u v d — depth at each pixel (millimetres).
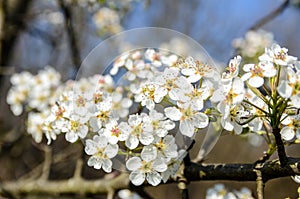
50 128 557
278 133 497
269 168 534
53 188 938
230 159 1704
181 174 589
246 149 1688
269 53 477
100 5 1187
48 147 1005
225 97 470
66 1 1142
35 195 980
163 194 1909
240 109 484
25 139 1299
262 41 970
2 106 1533
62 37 1426
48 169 992
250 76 473
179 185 588
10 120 1508
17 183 1011
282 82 447
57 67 1399
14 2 1413
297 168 515
